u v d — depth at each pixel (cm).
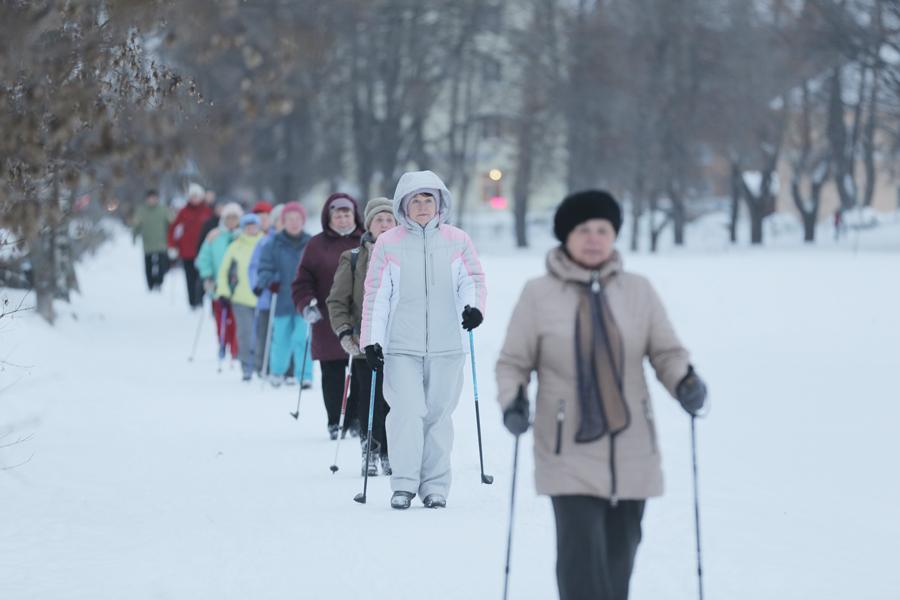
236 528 2517
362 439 3194
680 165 18538
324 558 2248
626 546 1666
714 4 18338
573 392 1644
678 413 4103
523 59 18675
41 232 2527
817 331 6488
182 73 2527
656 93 18262
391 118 17925
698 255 16025
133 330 7262
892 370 4997
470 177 19700
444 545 2347
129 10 2381
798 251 17162
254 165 17562
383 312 2753
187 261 8406
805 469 3158
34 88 2320
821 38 16662
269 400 4647
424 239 2773
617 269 1678
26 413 4031
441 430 2773
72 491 2936
